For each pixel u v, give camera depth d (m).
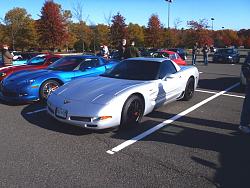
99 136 5.25
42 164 4.11
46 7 41.16
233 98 8.81
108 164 4.15
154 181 3.70
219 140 5.18
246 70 5.48
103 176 3.80
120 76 6.52
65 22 43.84
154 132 5.52
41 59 11.02
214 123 6.16
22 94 7.23
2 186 3.54
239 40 90.44
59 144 4.85
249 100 5.47
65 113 5.23
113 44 44.56
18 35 47.25
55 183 3.62
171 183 3.66
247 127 5.55
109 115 5.10
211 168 4.09
